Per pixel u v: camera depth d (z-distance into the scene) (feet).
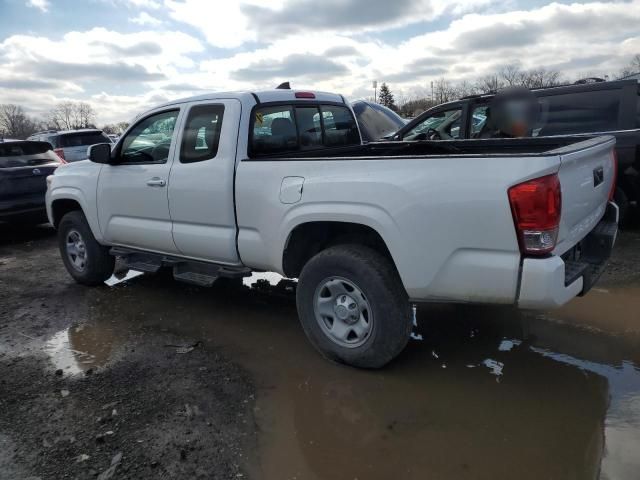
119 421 9.98
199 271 14.75
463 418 9.60
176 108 14.52
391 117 32.17
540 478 8.00
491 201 9.20
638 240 19.65
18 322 15.48
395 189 10.09
